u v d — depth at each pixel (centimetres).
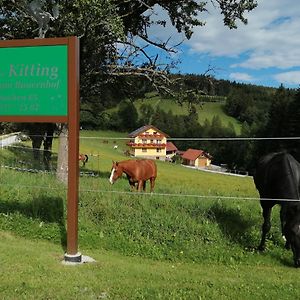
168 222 1025
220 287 629
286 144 4344
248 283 668
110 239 959
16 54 796
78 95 773
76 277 647
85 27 1481
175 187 1680
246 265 871
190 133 8550
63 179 1527
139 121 7206
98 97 2259
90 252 869
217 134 9081
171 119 8488
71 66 764
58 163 1559
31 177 1427
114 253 900
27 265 694
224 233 1005
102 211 1073
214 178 3222
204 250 931
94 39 1609
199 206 1134
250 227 1055
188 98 1914
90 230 997
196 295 583
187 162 7219
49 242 926
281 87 6750
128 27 1925
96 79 1922
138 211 1081
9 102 803
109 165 3045
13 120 802
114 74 1847
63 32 1554
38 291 579
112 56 1842
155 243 958
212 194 1424
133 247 932
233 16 1855
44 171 1677
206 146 7919
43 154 2192
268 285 659
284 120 5700
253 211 1170
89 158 3597
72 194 761
